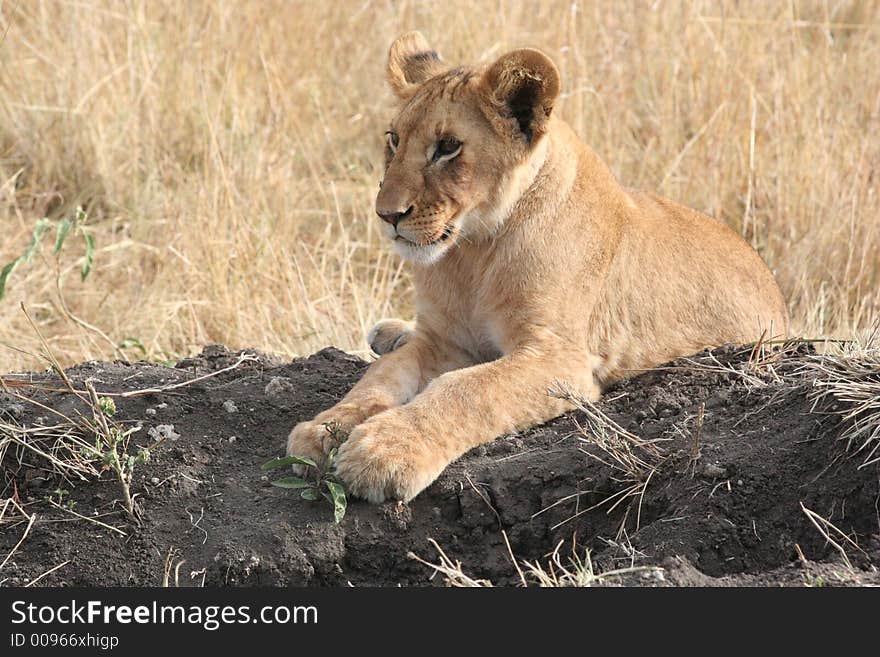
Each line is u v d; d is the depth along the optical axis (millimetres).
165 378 8555
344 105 16172
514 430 7707
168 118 14758
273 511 7195
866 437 6789
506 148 7918
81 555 7074
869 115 13781
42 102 14617
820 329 10773
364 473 7070
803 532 6609
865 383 7117
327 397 8367
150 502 7340
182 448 7734
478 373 7738
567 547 7039
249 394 8359
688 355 8594
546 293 8094
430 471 7184
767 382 7785
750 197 12719
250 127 14055
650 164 13742
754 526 6680
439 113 7859
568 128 8602
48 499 7352
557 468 7258
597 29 15070
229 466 7672
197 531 7141
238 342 11062
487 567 7000
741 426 7344
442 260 8453
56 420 7891
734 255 9008
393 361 8312
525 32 15562
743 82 13969
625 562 6500
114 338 11305
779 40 14766
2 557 7105
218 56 15305
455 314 8578
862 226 12062
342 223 12844
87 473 7516
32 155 14391
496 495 7203
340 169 14984
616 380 8469
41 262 12336
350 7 17266
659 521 6773
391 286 11961
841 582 6012
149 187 13703
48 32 15336
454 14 15883
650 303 8484
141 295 11867
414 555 6594
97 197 13898
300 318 11211
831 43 15312
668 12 15234
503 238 8148
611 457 7223
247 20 15867
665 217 8859
